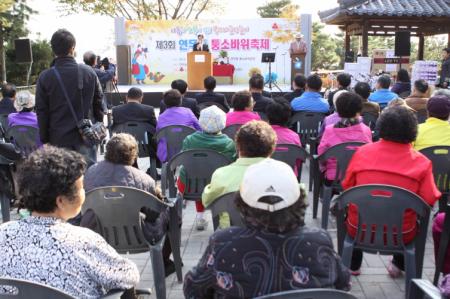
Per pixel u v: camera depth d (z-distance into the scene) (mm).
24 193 1698
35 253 1651
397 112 2830
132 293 1901
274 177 1580
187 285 1713
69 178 1712
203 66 14945
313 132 5973
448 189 3869
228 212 2717
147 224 2854
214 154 3787
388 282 3305
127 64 18016
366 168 2869
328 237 1642
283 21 17812
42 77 3824
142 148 5508
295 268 1562
